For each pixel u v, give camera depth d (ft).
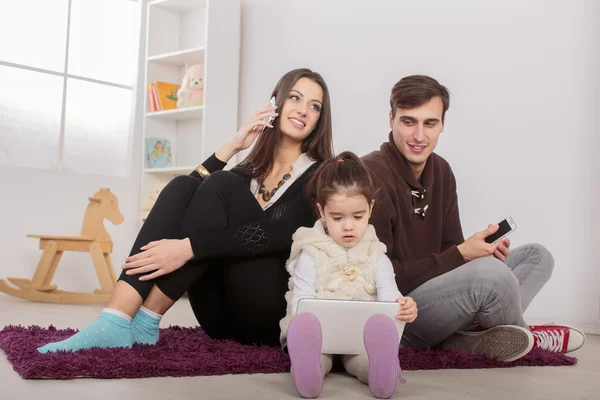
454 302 5.60
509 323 5.78
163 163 15.51
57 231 14.24
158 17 15.83
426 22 12.25
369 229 5.23
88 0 15.11
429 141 6.02
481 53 11.57
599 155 10.24
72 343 5.02
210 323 6.12
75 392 4.01
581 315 10.32
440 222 6.36
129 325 5.19
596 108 10.31
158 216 5.35
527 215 10.96
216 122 14.51
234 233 5.32
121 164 15.62
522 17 11.14
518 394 4.50
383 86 12.80
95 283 14.64
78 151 14.90
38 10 14.32
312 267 5.00
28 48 14.16
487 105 11.47
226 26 14.66
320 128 6.36
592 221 10.27
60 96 14.61
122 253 15.30
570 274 10.46
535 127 10.93
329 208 4.99
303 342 4.12
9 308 10.53
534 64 10.98
